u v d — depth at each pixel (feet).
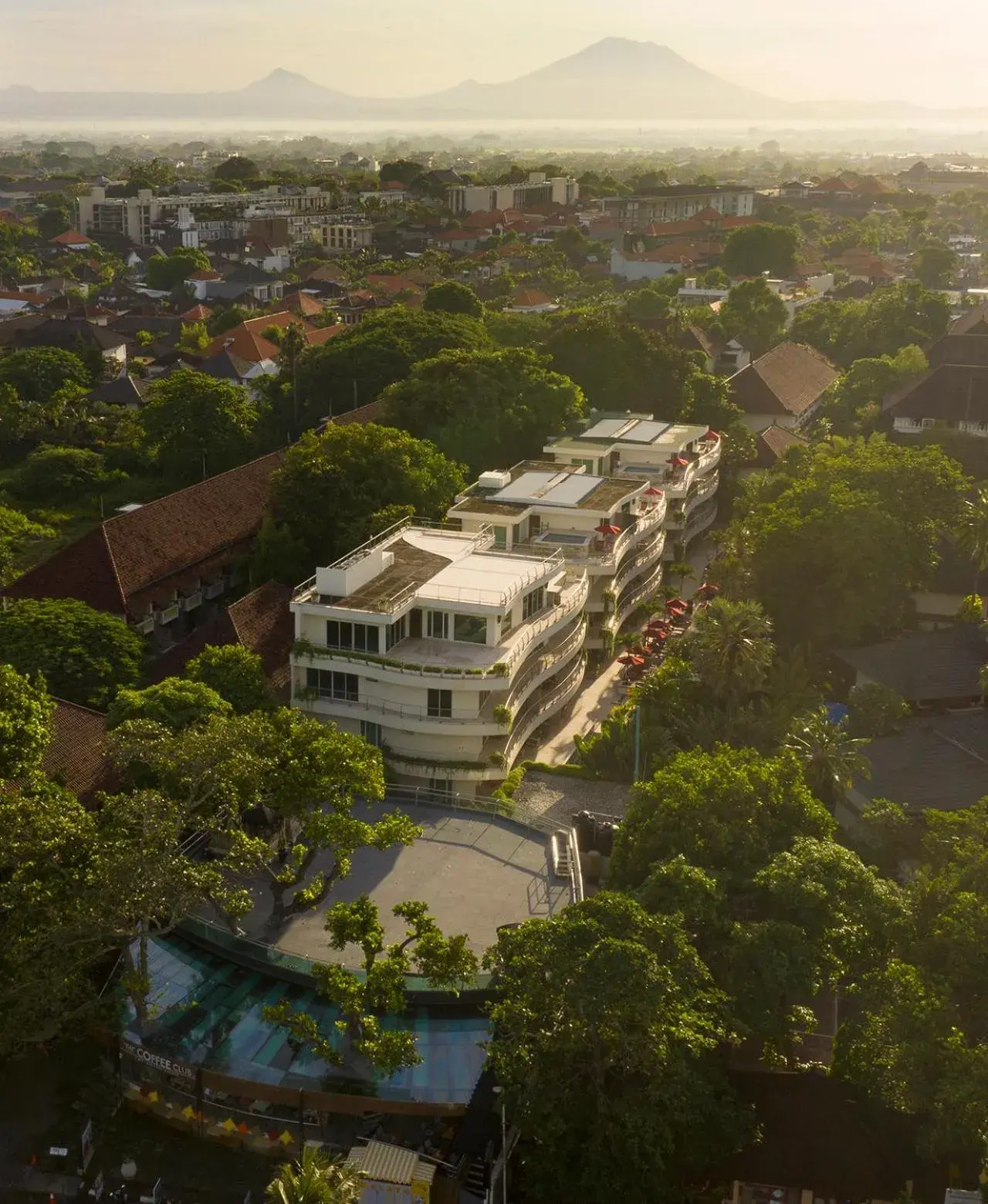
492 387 440.45
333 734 240.53
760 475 455.63
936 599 374.22
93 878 191.01
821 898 197.16
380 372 526.98
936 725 297.74
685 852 212.64
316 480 368.68
